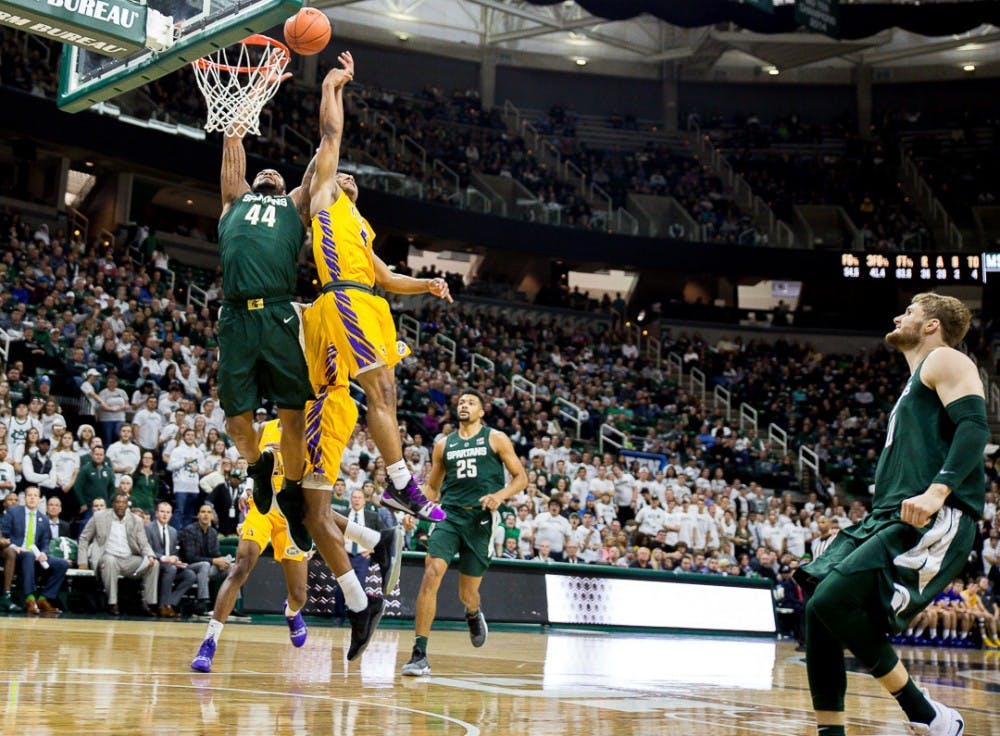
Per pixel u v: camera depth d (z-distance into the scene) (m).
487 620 13.46
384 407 4.87
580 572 14.51
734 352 30.39
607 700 5.25
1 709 3.66
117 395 14.32
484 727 3.90
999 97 35.84
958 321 3.75
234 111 6.18
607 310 30.77
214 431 13.76
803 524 18.64
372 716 4.06
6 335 14.98
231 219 4.85
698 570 16.31
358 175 26.55
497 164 31.78
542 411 21.88
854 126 36.31
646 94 36.84
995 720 5.39
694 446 23.19
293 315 4.77
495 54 35.22
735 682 6.96
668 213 33.03
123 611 11.60
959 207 33.09
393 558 5.77
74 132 22.34
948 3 27.58
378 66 33.97
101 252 21.64
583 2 26.14
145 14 7.41
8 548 10.61
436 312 25.58
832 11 26.66
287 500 5.03
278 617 11.94
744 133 35.78
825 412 27.53
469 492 6.85
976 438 3.39
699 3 26.41
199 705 4.07
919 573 3.42
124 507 11.33
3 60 21.73
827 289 34.00
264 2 6.92
